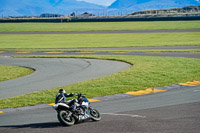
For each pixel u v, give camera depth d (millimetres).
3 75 43312
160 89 28812
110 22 195000
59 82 35594
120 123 17562
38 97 26984
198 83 31328
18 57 66938
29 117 20391
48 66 51250
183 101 23594
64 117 17203
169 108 21328
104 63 51781
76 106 17562
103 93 27594
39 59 61781
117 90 28703
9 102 25531
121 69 44281
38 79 38500
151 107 21859
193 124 16891
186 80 32969
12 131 16766
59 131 16281
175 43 86625
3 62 59312
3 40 112375
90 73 41750
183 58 52531
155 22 178625
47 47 87062
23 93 29906
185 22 168750
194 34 111312
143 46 82438
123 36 114000
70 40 106125
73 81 35906
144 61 50750
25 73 45000
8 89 32500
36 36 124062
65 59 59938
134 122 17688
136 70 40719
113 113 20359
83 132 15938
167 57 55094
